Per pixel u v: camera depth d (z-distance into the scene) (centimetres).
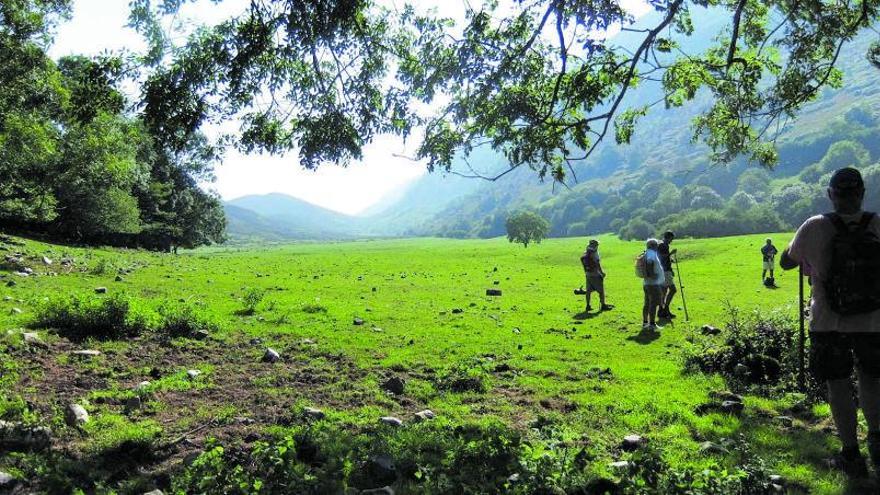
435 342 1338
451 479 529
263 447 546
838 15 999
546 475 511
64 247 3584
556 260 5944
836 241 523
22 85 2412
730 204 14275
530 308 2053
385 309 1931
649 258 1533
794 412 789
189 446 623
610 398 868
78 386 820
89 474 540
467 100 852
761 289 2639
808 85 1062
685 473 503
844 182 527
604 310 1978
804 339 852
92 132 3284
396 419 720
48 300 1260
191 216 7525
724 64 966
